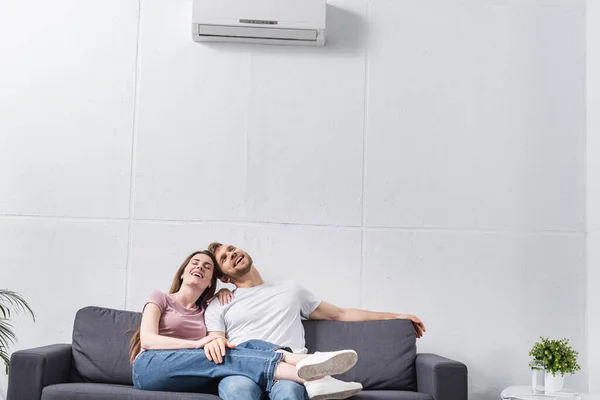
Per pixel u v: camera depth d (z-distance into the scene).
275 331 3.61
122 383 3.54
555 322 4.28
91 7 4.30
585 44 4.47
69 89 4.24
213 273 3.81
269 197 4.24
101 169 4.20
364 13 4.41
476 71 4.41
